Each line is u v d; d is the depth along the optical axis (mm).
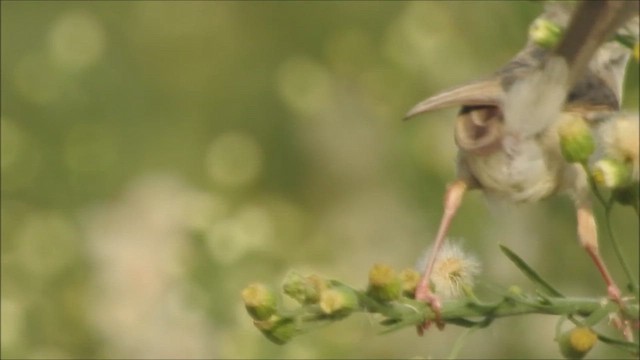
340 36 14094
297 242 12844
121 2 15297
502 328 11836
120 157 14406
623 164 6312
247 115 14883
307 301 6121
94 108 14633
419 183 12516
